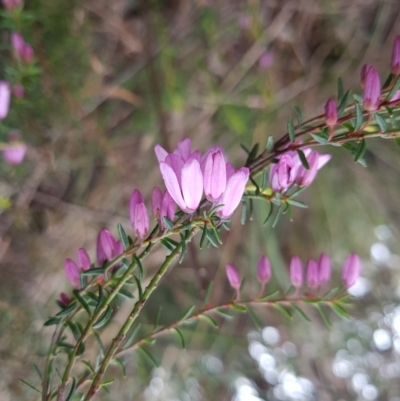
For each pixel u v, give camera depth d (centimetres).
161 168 9
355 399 31
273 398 30
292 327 30
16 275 23
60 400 10
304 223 31
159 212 10
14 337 19
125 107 25
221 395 30
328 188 30
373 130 10
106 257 11
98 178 26
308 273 13
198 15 25
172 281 27
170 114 26
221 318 29
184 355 27
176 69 25
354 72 28
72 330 11
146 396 26
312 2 26
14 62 17
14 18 17
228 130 27
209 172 9
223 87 26
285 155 10
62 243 24
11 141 19
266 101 26
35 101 20
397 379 32
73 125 22
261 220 27
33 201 24
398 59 10
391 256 32
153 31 24
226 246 28
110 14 23
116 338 10
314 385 30
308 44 28
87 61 22
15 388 18
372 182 31
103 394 21
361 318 32
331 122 10
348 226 31
